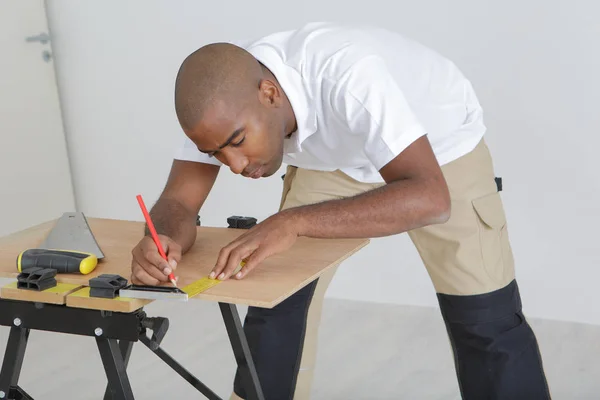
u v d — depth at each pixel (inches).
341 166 76.8
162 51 137.3
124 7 137.5
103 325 56.8
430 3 120.3
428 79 74.1
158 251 60.0
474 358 80.4
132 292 55.9
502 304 78.8
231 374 108.5
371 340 119.3
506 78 119.1
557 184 120.2
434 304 131.2
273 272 60.1
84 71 142.9
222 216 140.6
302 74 64.1
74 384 106.0
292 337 80.3
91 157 147.3
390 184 60.7
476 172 78.4
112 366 57.7
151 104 140.6
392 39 72.2
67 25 141.6
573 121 117.4
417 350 115.5
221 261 58.7
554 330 120.5
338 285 135.7
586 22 113.7
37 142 141.1
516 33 117.1
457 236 78.1
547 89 117.6
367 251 132.4
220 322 126.8
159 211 69.0
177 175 72.1
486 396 80.1
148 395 102.7
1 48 134.0
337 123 66.1
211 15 132.8
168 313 130.6
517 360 78.7
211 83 58.2
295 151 68.2
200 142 59.4
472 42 119.6
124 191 146.9
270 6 129.0
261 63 64.7
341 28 68.9
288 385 80.3
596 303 122.1
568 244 121.6
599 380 104.5
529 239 123.3
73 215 68.7
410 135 60.5
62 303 57.0
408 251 130.3
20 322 58.7
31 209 140.9
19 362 60.8
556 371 107.4
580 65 115.3
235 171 60.9
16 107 136.9
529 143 120.2
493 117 121.1
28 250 63.0
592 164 118.0
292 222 59.4
